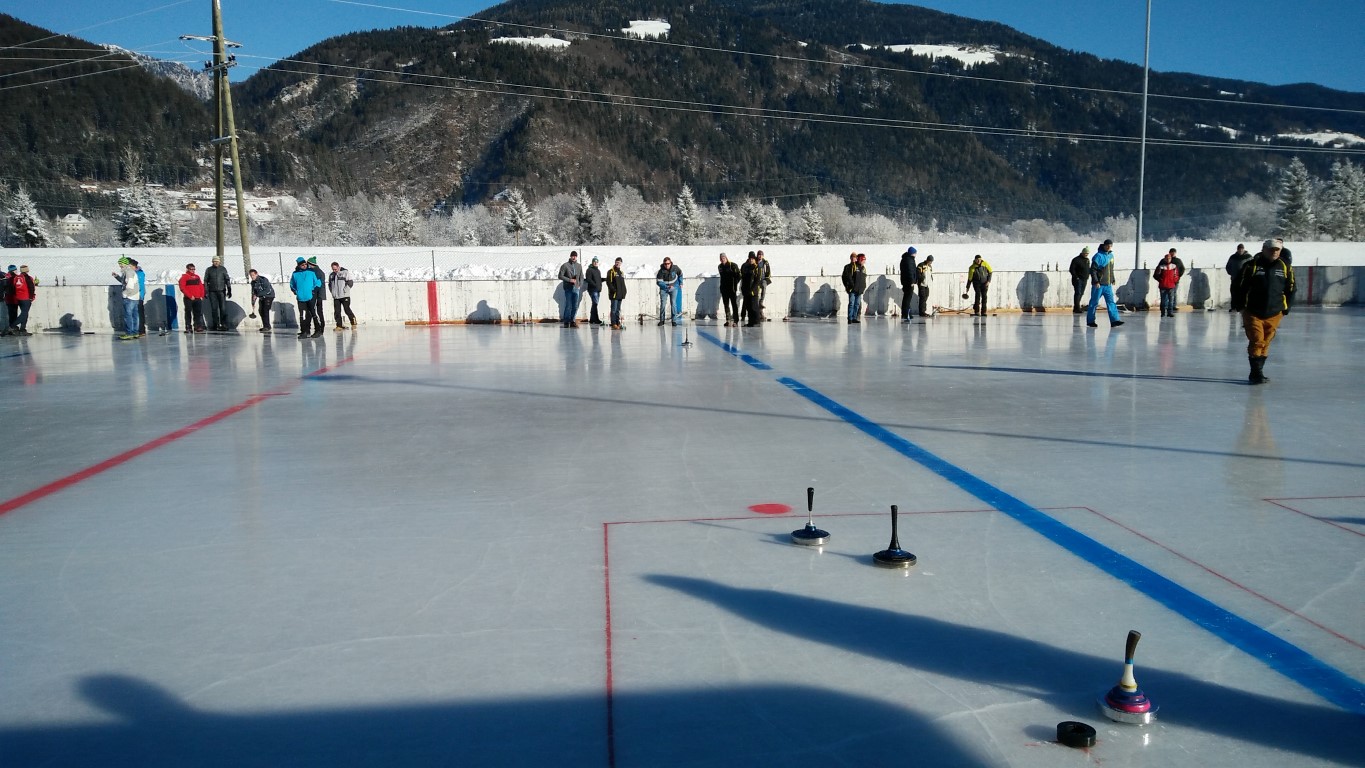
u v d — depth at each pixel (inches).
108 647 128.0
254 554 168.4
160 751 100.4
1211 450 250.7
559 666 119.5
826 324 771.4
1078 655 121.0
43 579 156.2
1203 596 140.9
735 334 676.7
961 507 193.8
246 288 784.9
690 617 135.3
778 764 95.9
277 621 136.2
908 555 157.1
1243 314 378.0
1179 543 167.2
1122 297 899.4
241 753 99.7
